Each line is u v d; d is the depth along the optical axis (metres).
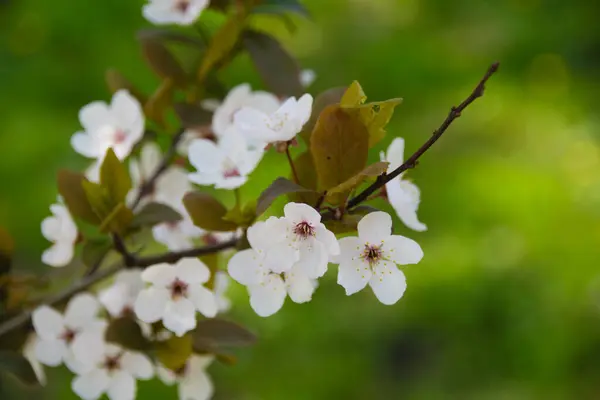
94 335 0.71
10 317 0.74
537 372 1.31
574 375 1.32
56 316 0.72
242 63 1.23
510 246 1.38
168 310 0.68
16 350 0.73
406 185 0.68
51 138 1.21
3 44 1.26
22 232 1.18
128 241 0.73
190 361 0.72
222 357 0.70
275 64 0.74
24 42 1.27
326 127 0.65
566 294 1.34
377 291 0.64
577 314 1.33
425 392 1.32
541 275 1.36
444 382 1.33
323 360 1.28
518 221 1.39
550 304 1.34
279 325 1.24
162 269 0.67
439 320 1.35
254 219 0.67
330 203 0.65
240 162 0.68
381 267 0.64
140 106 0.75
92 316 0.72
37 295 0.80
